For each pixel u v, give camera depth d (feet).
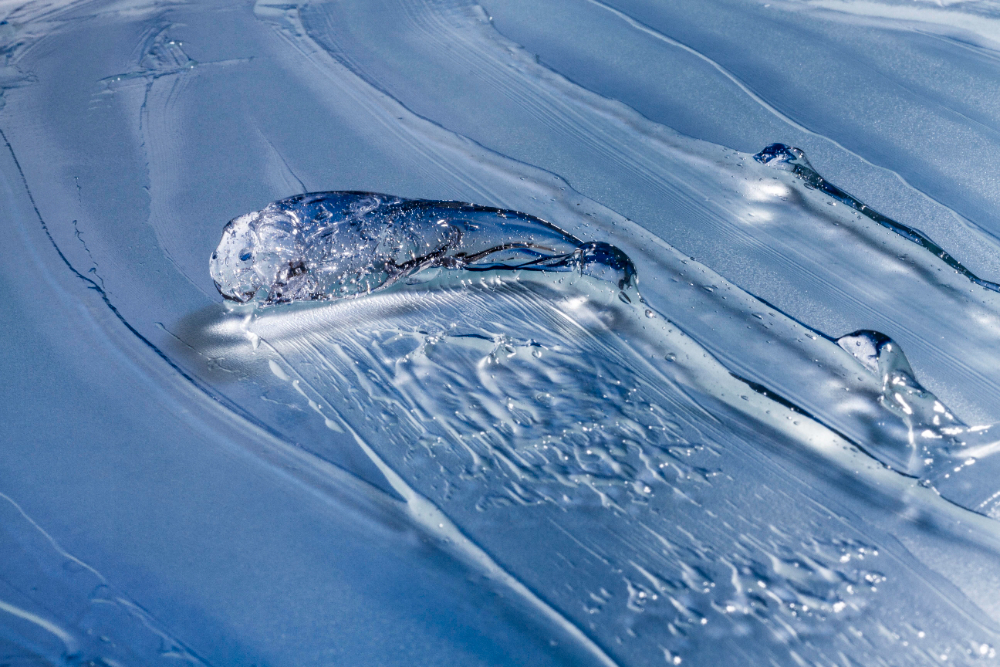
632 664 0.58
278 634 0.58
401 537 0.60
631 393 0.62
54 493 0.61
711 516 0.60
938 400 0.62
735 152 0.70
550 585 0.59
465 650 0.58
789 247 0.67
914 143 0.70
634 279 0.65
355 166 0.70
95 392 0.63
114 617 0.58
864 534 0.60
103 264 0.66
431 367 0.63
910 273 0.66
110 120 0.73
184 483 0.61
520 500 0.60
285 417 0.62
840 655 0.58
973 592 0.59
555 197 0.69
